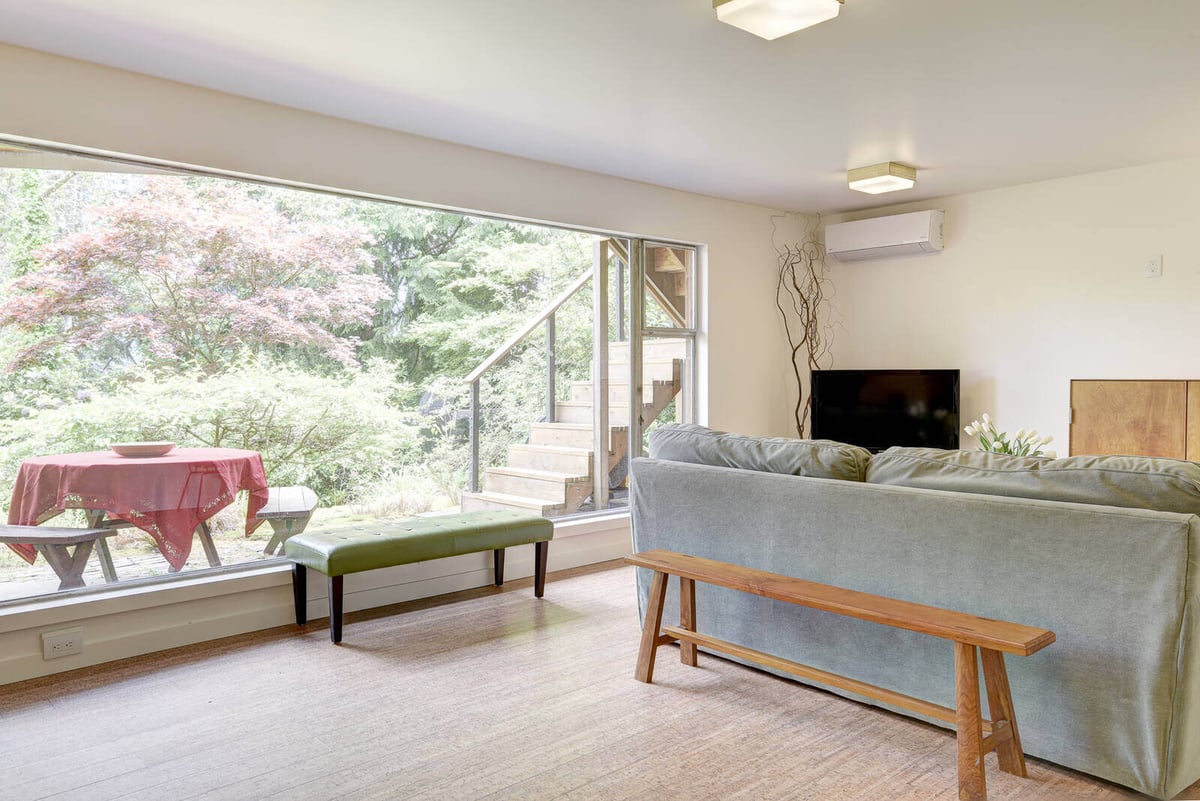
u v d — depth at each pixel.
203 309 3.55
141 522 3.38
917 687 2.56
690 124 3.93
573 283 5.02
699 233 5.56
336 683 2.98
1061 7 2.64
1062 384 5.20
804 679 2.87
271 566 3.75
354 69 3.18
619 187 5.06
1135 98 3.58
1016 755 2.24
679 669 3.12
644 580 3.52
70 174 3.19
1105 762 2.14
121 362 3.33
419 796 2.17
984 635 2.01
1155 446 4.62
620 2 2.59
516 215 4.54
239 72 3.21
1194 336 4.65
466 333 4.49
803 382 6.30
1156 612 2.02
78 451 3.23
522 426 4.77
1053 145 4.38
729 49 3.00
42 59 3.00
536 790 2.20
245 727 2.60
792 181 5.18
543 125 3.94
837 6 2.48
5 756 2.41
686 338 5.68
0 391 3.05
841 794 2.17
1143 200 4.82
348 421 4.02
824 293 6.39
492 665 3.16
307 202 3.85
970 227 5.62
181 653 3.30
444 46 2.95
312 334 3.89
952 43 2.95
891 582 2.55
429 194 4.15
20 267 3.09
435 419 4.38
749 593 2.76
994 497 2.37
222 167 3.45
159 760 2.38
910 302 5.97
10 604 3.07
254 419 3.71
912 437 5.61
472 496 4.55
